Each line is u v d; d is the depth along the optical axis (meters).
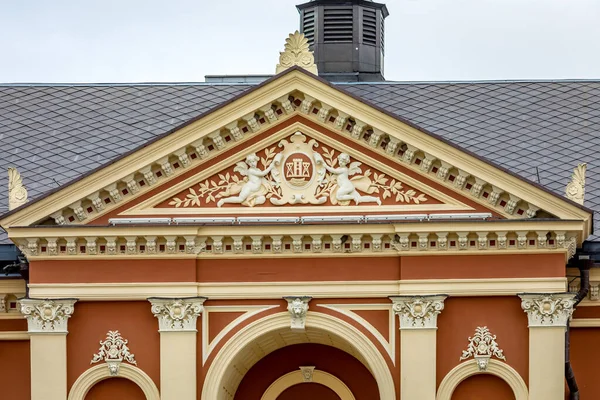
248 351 41.69
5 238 43.22
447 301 40.34
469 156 39.38
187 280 40.44
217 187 40.41
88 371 40.56
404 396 39.91
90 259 40.56
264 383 44.16
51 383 40.44
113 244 40.28
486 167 39.44
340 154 40.25
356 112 39.66
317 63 53.94
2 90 51.97
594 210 43.81
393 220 39.88
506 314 40.25
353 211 40.19
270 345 43.12
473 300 40.28
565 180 45.25
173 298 40.34
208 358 40.56
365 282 40.38
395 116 39.44
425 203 40.16
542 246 39.97
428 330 40.03
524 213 39.81
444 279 40.09
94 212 40.28
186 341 40.38
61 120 49.66
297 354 44.19
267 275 40.56
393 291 40.34
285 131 40.28
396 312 40.19
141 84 51.91
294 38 40.19
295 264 40.56
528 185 39.34
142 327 40.62
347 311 40.56
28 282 41.47
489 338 40.16
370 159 40.19
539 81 51.41
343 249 40.38
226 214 40.34
